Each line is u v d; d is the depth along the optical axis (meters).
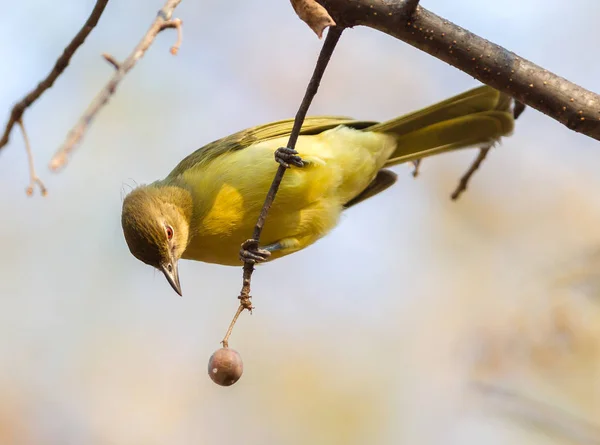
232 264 10.94
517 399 10.96
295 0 6.57
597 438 10.41
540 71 7.61
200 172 10.53
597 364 11.52
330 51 7.34
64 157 4.75
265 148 10.30
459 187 10.28
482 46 7.55
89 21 6.29
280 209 10.22
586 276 11.80
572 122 7.59
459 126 10.95
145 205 10.59
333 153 10.54
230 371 7.50
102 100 4.98
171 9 5.63
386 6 7.39
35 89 6.46
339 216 10.80
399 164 11.23
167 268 10.45
